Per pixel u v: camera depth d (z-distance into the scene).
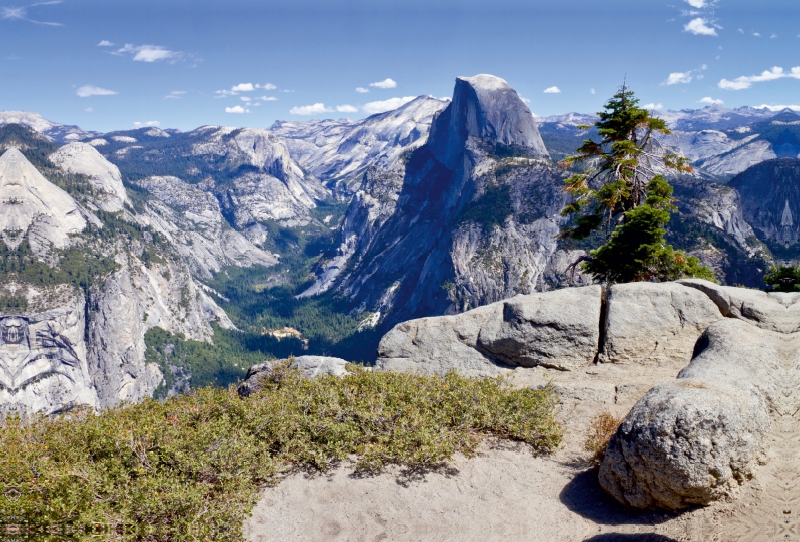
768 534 7.60
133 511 8.61
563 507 9.95
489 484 10.88
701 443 8.41
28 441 10.52
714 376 9.93
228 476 9.91
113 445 10.14
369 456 11.31
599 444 11.52
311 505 10.27
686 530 8.33
